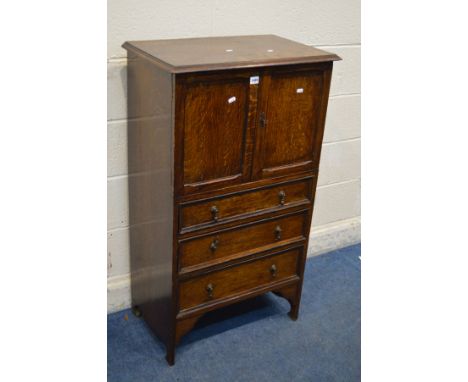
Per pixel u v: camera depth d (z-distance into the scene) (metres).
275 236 2.19
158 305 2.16
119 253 2.38
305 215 2.24
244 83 1.80
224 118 1.82
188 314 2.09
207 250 2.03
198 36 2.16
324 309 2.55
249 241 2.13
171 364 2.15
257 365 2.18
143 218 2.14
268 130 1.95
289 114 1.97
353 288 2.72
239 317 2.46
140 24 2.03
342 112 2.75
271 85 1.87
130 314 2.44
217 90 1.76
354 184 3.00
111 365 2.13
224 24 2.21
